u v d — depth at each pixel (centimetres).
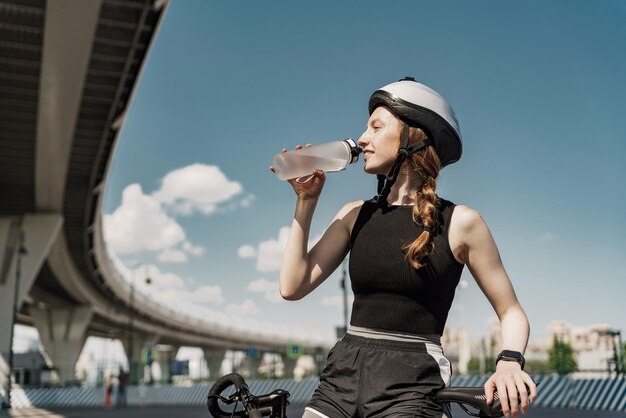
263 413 182
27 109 2528
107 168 3206
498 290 174
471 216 174
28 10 1839
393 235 176
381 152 185
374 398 167
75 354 7356
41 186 3456
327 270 192
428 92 183
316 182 188
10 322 3862
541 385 1930
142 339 9612
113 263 6141
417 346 171
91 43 1989
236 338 9538
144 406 3378
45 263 5294
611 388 1728
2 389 3288
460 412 1530
